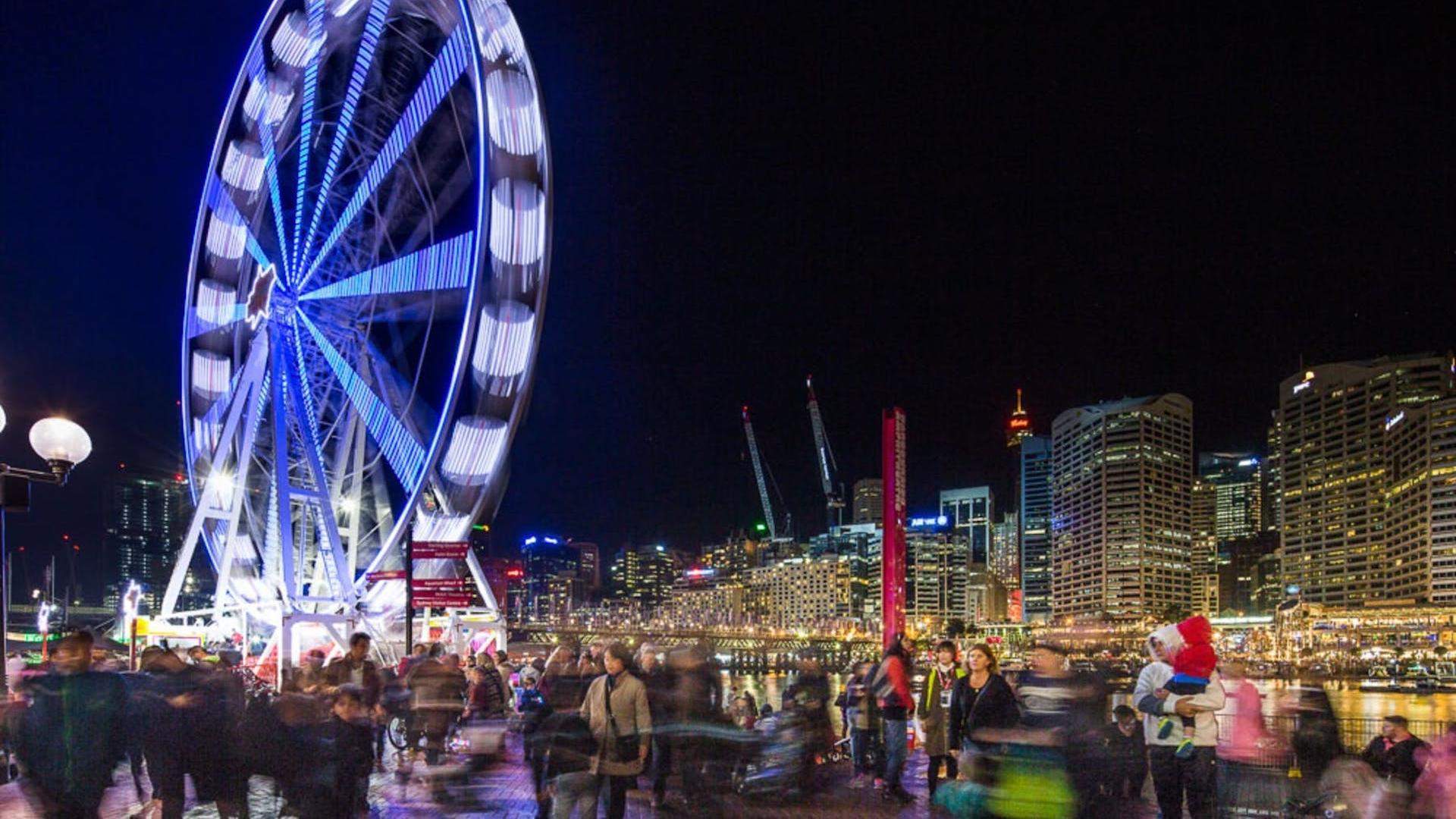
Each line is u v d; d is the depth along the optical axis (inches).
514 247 1306.6
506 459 1366.9
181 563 1544.0
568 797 471.8
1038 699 426.9
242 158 1610.5
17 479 527.5
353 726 498.3
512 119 1322.6
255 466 1595.7
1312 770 550.3
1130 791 617.9
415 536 1400.1
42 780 400.2
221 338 1696.6
